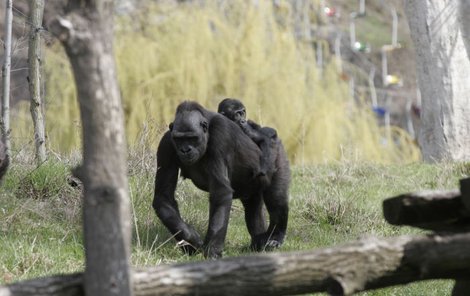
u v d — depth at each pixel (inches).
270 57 1609.3
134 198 685.3
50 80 1467.8
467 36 1136.2
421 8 1146.7
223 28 1625.2
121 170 307.6
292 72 1598.2
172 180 601.3
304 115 1542.8
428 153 1159.0
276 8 1787.6
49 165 716.0
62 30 298.2
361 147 1582.2
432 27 1138.0
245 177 633.6
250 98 1556.3
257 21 1617.9
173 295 315.9
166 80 1531.7
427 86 1150.3
